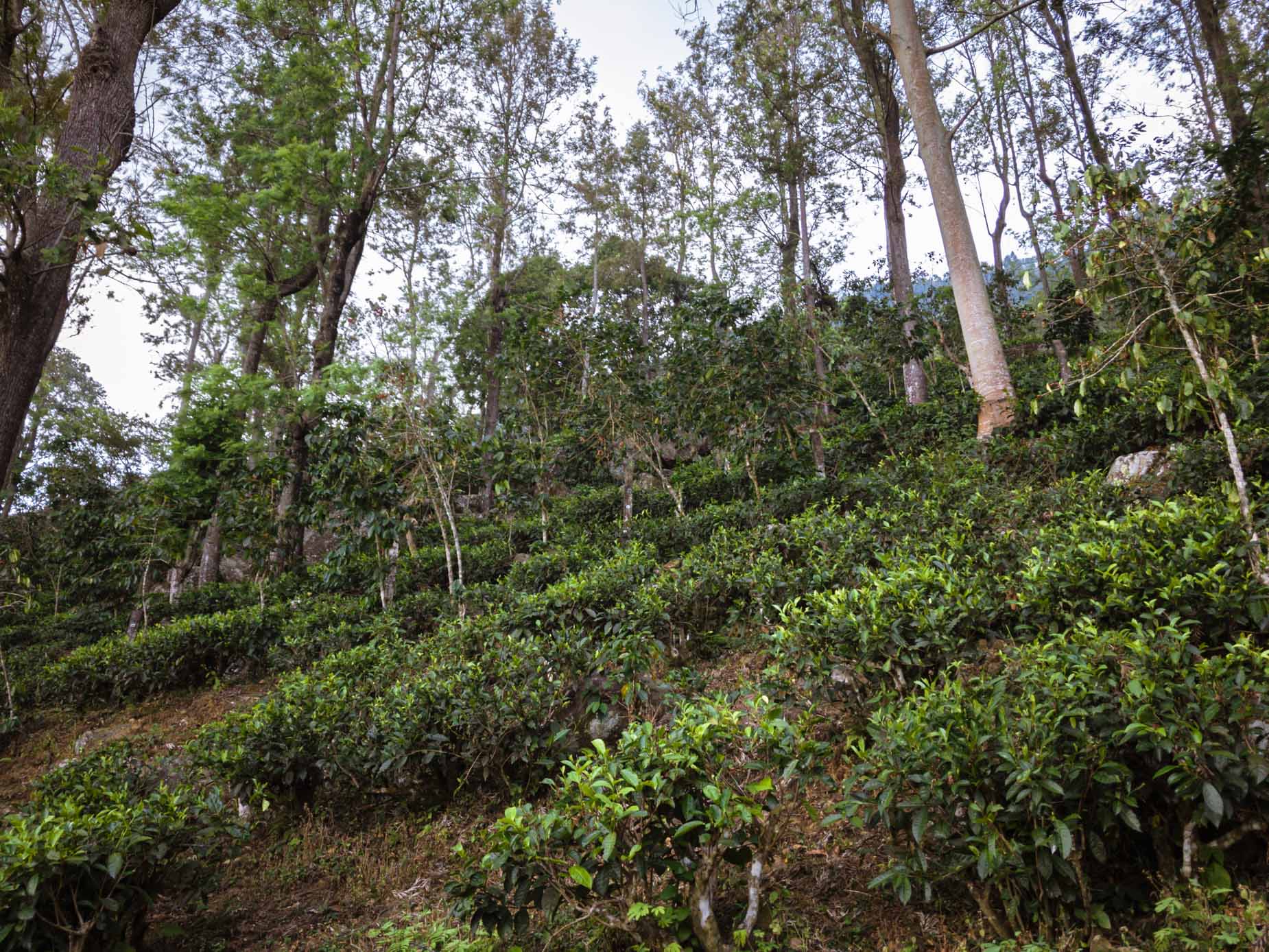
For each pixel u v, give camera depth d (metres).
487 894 2.83
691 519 9.80
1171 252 4.29
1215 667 2.58
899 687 3.62
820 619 4.01
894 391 17.47
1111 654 2.81
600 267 32.41
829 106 19.22
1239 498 3.88
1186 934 2.35
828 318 13.54
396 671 6.29
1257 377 6.11
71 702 9.24
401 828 4.84
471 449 10.07
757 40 18.25
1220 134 13.59
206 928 3.98
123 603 15.22
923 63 11.30
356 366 10.98
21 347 8.38
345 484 9.61
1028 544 4.77
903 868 2.61
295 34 12.87
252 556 12.03
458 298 14.62
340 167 12.68
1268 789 2.44
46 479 18.64
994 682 2.89
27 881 3.00
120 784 4.39
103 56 9.19
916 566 4.57
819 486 9.27
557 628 6.23
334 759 4.87
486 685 4.98
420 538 14.54
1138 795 2.62
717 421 11.05
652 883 2.87
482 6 14.18
